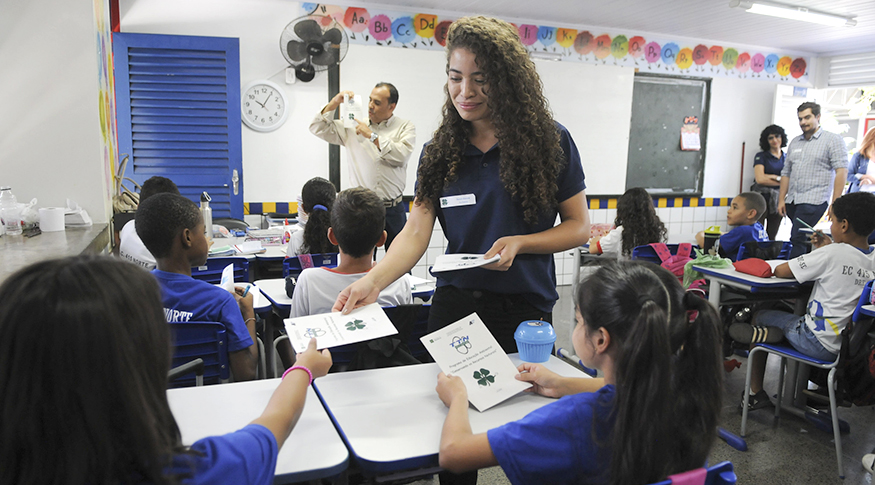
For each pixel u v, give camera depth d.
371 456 0.89
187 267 1.58
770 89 6.09
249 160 4.41
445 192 1.40
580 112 5.25
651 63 5.58
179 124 4.07
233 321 1.54
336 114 4.46
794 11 4.54
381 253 4.24
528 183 1.29
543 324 1.32
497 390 1.11
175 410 1.03
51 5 2.84
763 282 2.44
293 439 0.94
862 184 5.61
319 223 2.72
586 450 0.84
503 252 1.20
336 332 1.11
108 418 0.55
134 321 0.57
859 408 2.78
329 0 4.43
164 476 0.58
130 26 4.02
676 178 5.81
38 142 2.93
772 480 2.13
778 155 5.81
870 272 2.20
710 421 0.84
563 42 5.21
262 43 4.30
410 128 3.92
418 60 4.70
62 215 2.74
